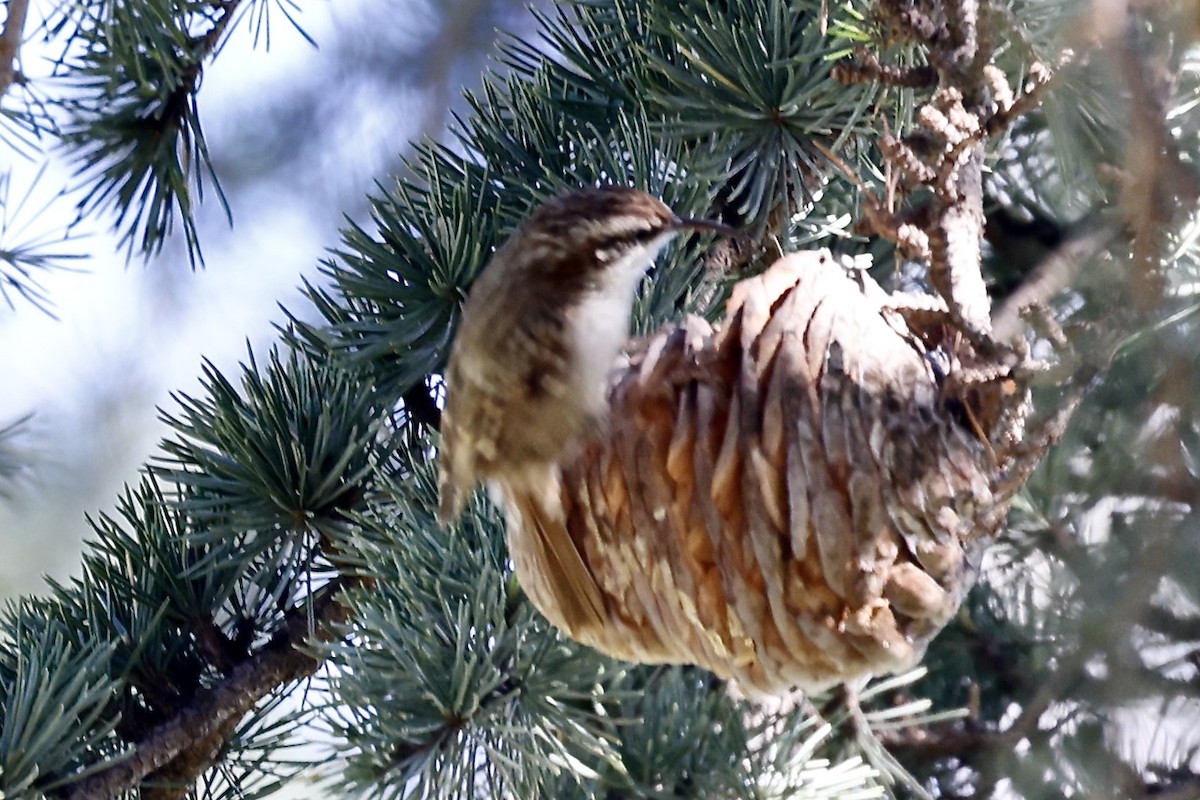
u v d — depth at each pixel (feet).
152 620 13.58
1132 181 8.50
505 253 12.21
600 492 9.32
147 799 13.21
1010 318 9.65
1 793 11.40
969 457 8.93
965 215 9.01
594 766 12.08
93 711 12.23
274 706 13.89
